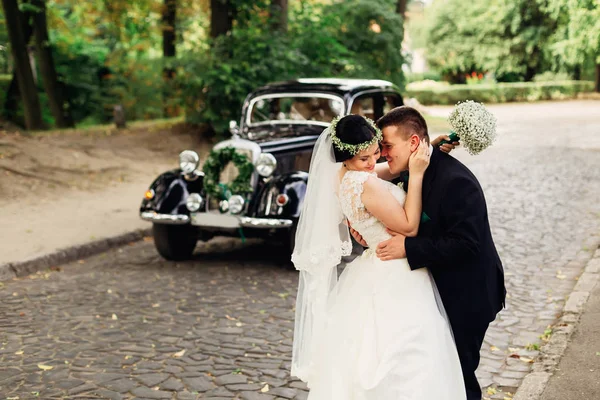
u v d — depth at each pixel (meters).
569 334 4.63
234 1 15.48
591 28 31.30
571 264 6.79
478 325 2.88
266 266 7.16
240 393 4.02
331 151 3.02
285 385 4.14
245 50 14.83
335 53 15.67
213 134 16.30
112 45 27.09
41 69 20.28
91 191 11.38
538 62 40.72
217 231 7.05
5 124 18.08
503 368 4.36
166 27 20.20
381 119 2.97
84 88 25.97
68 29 23.05
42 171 11.83
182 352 4.67
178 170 7.47
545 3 36.88
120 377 4.26
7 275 6.76
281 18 15.83
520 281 6.30
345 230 3.13
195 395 4.00
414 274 2.88
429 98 38.09
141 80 23.47
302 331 3.17
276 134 7.79
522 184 11.61
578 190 10.84
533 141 18.12
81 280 6.69
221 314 5.53
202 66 14.90
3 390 4.06
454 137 2.99
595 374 3.96
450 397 2.77
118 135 16.09
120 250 8.13
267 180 6.96
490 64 40.31
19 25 18.50
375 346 2.81
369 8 17.25
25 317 5.48
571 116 26.75
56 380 4.21
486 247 2.88
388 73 18.33
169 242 7.35
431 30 42.59
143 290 6.28
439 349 2.79
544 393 3.75
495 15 39.16
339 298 3.03
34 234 8.28
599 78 41.91
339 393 2.85
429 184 2.90
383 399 2.73
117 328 5.20
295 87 7.96
